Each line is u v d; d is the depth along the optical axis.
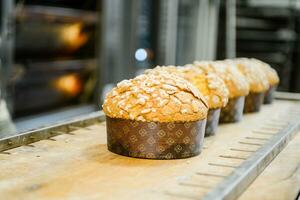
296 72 3.05
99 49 2.64
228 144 1.18
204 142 1.19
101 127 1.30
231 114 1.39
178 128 1.05
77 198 0.84
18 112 2.24
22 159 1.02
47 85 2.41
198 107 1.07
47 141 1.15
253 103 1.53
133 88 1.09
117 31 2.73
